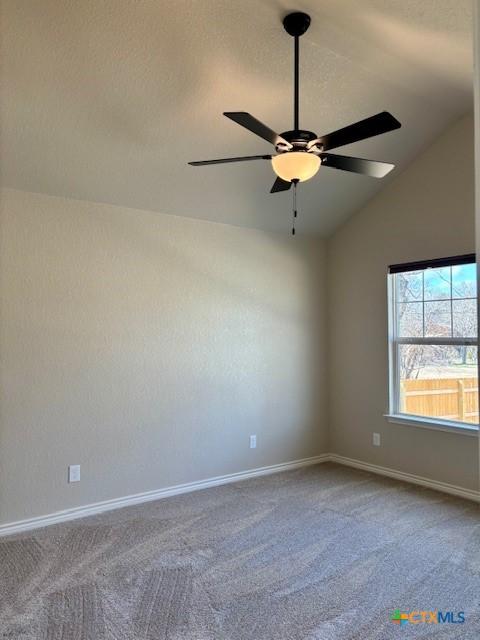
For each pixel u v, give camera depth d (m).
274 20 2.47
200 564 2.60
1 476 3.04
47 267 3.25
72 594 2.31
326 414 4.84
